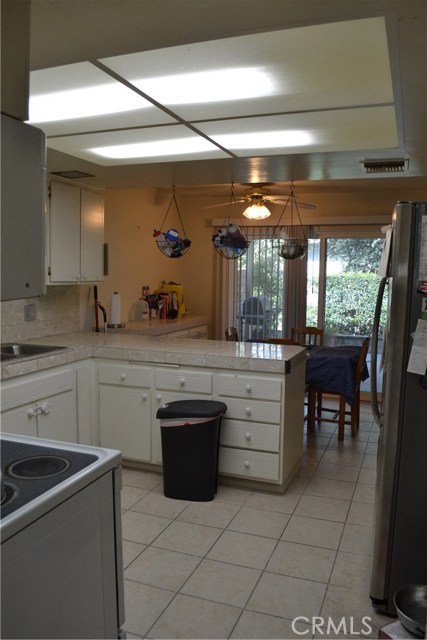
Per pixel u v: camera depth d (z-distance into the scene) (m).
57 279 3.94
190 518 2.95
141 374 3.52
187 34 1.68
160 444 3.51
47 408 3.21
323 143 2.93
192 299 6.57
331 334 6.31
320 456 4.07
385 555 2.13
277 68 1.93
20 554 1.14
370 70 1.93
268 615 2.13
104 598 1.46
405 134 2.72
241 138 2.86
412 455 2.08
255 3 1.48
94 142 2.96
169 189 5.87
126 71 1.97
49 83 2.09
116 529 1.52
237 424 3.28
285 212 6.18
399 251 2.04
